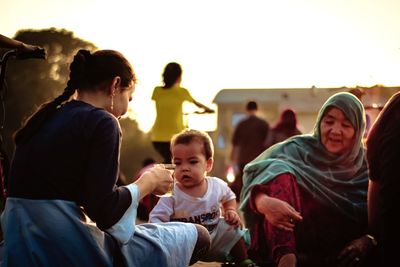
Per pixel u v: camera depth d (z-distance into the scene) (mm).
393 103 5297
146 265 4383
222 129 37969
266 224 5645
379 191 5367
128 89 4395
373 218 5547
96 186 4027
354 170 6004
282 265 5430
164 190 4480
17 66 28562
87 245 4086
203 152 5629
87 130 4090
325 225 5867
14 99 27062
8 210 4129
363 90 7539
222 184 5777
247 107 14703
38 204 4066
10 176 4184
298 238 5836
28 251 4039
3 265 4090
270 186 5738
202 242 4789
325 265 5766
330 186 5922
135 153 47125
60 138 4094
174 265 4527
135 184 4289
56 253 4035
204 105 11805
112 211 4062
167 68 11820
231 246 5656
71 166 4078
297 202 5758
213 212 5664
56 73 29547
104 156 4066
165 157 11875
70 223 4062
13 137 4254
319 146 6000
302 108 32469
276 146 6129
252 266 5676
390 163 5203
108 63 4309
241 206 5906
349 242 5883
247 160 14562
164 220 5605
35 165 4094
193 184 5605
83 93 4332
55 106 4227
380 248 5559
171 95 11711
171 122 11766
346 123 5938
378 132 5324
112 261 4219
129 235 4184
